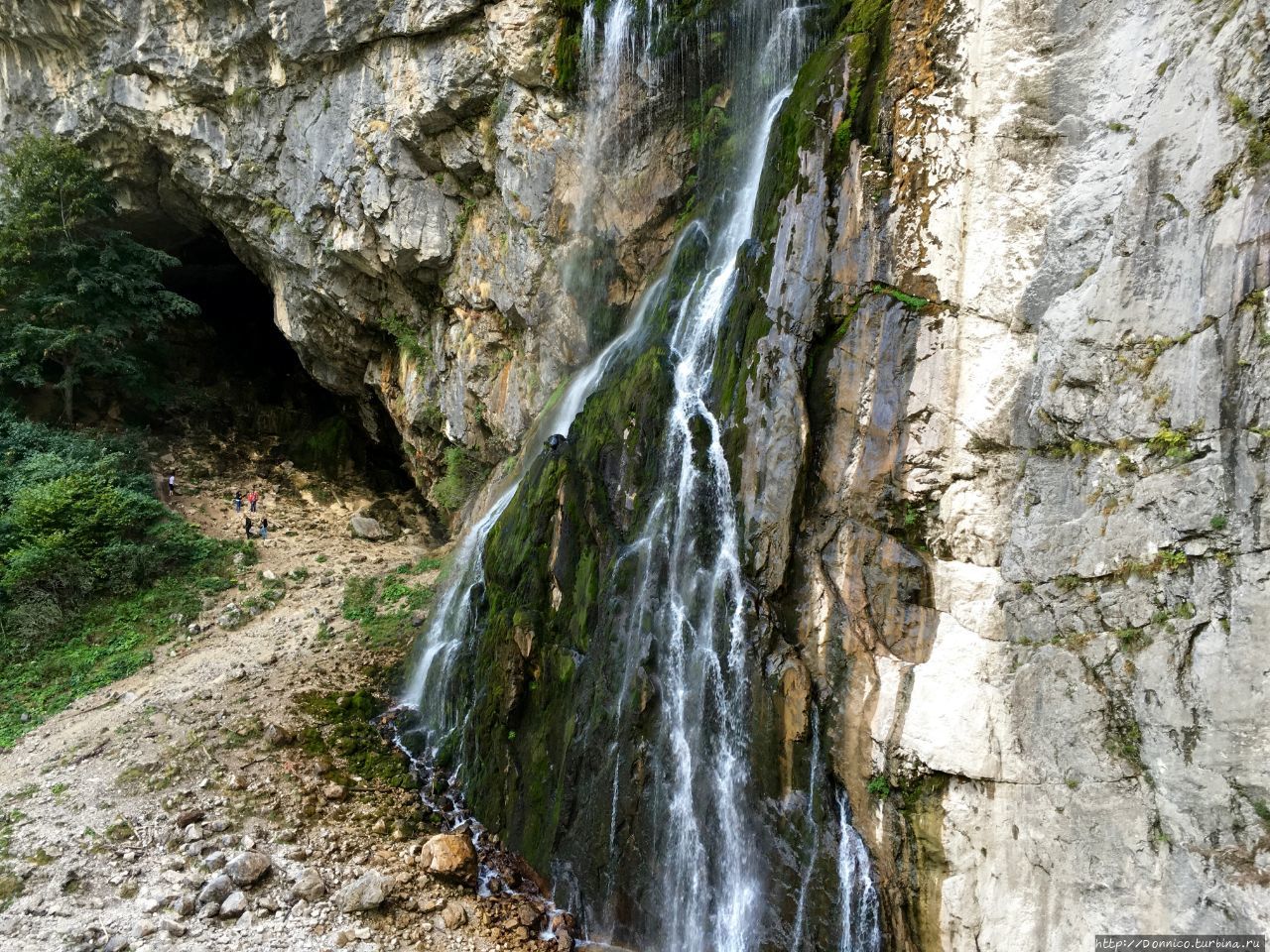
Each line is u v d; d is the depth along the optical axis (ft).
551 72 44.16
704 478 27.02
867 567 22.36
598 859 26.30
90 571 49.98
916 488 21.65
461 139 50.24
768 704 23.18
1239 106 16.43
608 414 32.89
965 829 19.57
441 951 24.86
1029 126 20.71
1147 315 17.93
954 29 21.75
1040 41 20.63
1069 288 19.84
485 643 33.78
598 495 31.35
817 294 24.11
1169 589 16.93
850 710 21.94
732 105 38.58
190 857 28.22
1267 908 14.48
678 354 32.78
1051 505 19.51
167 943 24.06
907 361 21.98
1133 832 16.88
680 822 24.73
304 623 48.55
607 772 26.76
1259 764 14.92
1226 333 16.19
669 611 27.09
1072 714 18.33
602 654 28.45
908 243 22.12
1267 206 15.62
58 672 44.04
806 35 33.60
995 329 20.88
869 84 23.94
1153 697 16.89
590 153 44.01
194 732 35.91
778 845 22.48
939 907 19.74
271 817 30.63
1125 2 19.40
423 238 53.78
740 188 35.94
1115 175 19.21
